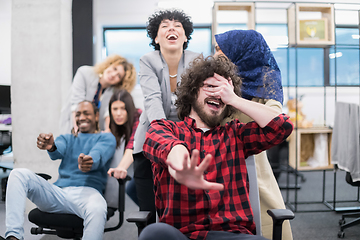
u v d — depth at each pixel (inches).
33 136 100.5
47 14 99.0
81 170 65.4
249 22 104.0
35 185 59.2
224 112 47.1
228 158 44.2
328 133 110.7
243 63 57.3
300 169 107.5
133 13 182.9
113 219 100.7
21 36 99.8
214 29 103.3
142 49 190.4
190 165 29.6
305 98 171.2
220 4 101.5
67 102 92.1
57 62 99.4
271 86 55.6
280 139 42.4
